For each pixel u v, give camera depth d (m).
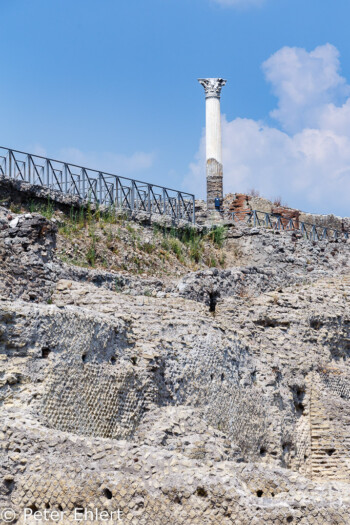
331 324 33.78
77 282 28.41
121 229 36.91
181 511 19.62
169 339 26.70
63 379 22.92
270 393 29.48
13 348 22.47
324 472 30.05
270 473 21.11
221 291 33.78
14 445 20.94
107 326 24.59
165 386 25.84
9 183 33.53
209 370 27.17
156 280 32.22
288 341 32.34
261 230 42.72
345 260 44.00
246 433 28.02
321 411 31.11
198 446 23.06
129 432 24.14
